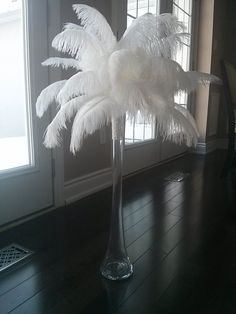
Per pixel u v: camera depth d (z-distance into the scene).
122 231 1.14
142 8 2.64
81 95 0.89
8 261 1.24
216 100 4.20
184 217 1.74
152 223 1.65
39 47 1.61
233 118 2.53
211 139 4.27
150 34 0.85
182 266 1.21
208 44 3.84
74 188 2.00
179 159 3.56
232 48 4.30
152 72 0.83
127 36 0.88
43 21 1.62
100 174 2.25
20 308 0.95
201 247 1.37
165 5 3.02
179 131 0.87
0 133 1.84
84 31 0.91
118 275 1.11
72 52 0.96
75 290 1.05
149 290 1.05
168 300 0.99
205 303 0.98
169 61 0.82
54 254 1.30
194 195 2.16
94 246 1.37
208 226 1.61
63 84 0.96
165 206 1.92
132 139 2.75
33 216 1.70
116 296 1.01
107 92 0.87
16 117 1.73
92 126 0.80
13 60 1.66
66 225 1.61
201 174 2.79
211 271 1.17
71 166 1.96
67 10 1.77
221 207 1.91
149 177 2.66
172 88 0.83
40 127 1.67
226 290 1.05
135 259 1.26
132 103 0.77
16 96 1.69
